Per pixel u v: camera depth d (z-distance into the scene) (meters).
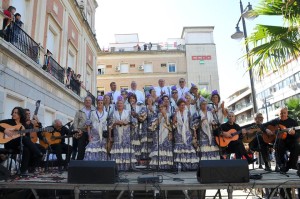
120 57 32.72
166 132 6.19
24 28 10.95
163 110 6.18
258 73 6.21
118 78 32.16
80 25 18.30
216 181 4.36
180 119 6.16
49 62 12.25
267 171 6.16
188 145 6.08
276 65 5.98
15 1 10.35
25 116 6.19
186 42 33.88
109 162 4.47
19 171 5.90
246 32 9.62
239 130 6.38
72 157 7.59
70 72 14.89
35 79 10.81
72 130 7.01
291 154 5.73
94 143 6.09
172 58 32.97
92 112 6.37
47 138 7.13
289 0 5.76
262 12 6.42
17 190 5.11
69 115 15.03
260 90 40.78
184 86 8.13
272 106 36.75
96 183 4.36
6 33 8.78
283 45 5.90
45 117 12.05
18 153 5.96
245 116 49.72
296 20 5.93
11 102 9.30
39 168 7.26
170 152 6.12
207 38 34.12
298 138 5.70
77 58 17.56
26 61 9.69
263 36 6.35
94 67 22.34
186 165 6.04
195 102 6.84
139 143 6.75
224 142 6.21
